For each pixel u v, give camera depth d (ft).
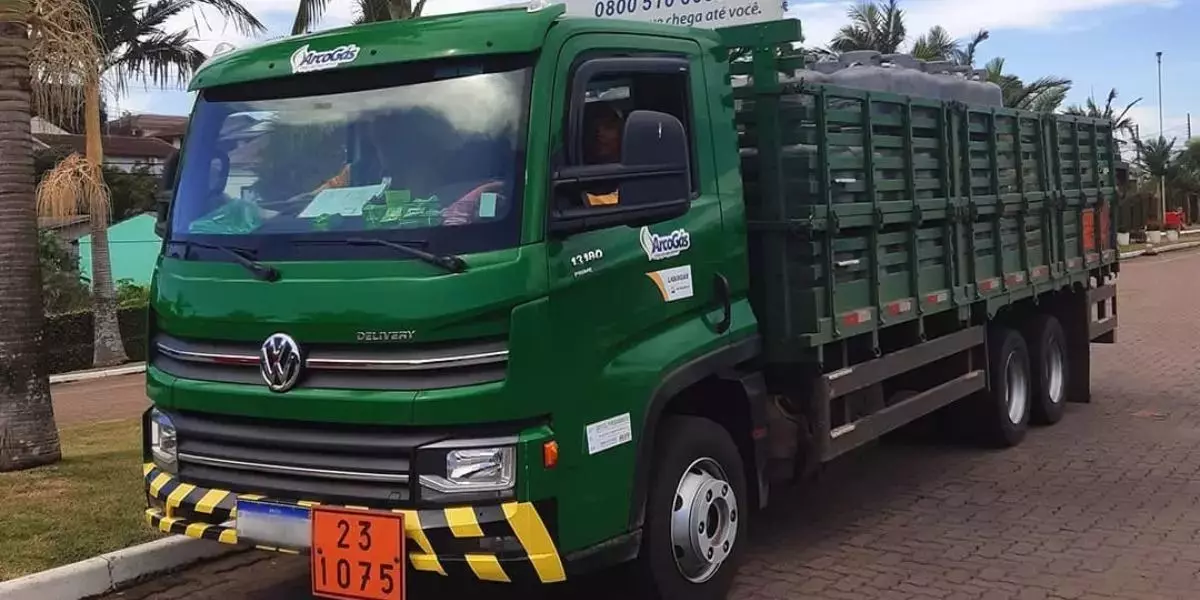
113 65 60.70
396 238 13.56
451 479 12.96
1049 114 29.66
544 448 13.26
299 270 13.93
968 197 24.56
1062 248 30.96
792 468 19.75
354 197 14.23
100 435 32.30
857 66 22.81
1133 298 75.25
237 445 14.42
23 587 17.19
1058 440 29.76
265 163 15.20
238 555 20.47
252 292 14.12
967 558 19.65
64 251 75.56
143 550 19.04
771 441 19.43
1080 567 18.95
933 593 17.76
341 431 13.53
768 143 18.58
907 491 24.75
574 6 23.31
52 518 20.92
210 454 14.64
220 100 16.10
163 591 18.58
